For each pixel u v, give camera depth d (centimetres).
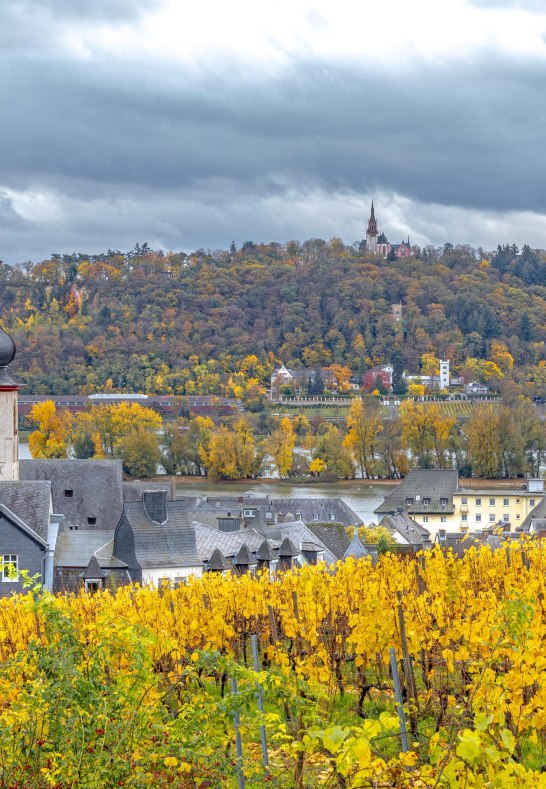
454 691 3691
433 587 4409
